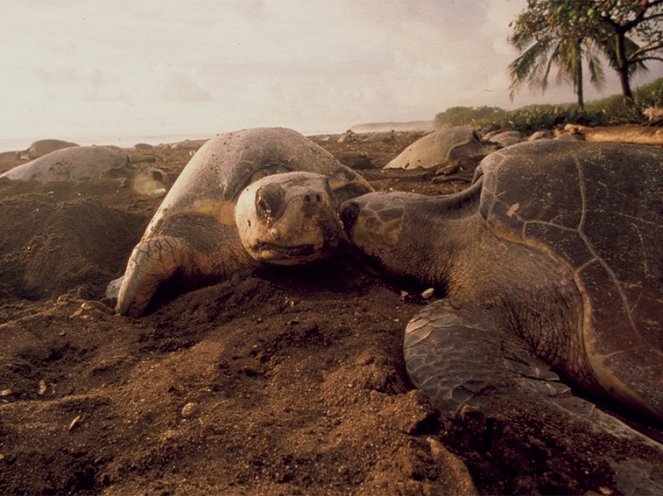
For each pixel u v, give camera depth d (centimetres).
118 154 193
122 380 46
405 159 196
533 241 48
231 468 32
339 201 75
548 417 36
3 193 150
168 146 436
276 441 35
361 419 36
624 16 252
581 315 45
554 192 50
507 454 33
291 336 51
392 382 41
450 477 30
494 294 51
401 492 29
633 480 31
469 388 38
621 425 36
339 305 58
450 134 191
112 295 73
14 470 33
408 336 45
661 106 234
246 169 71
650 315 41
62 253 87
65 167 181
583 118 286
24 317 64
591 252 45
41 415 39
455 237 58
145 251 64
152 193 151
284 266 63
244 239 64
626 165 49
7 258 88
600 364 42
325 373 45
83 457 34
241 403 41
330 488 30
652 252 44
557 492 30
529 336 49
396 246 60
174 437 35
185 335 56
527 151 56
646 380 40
